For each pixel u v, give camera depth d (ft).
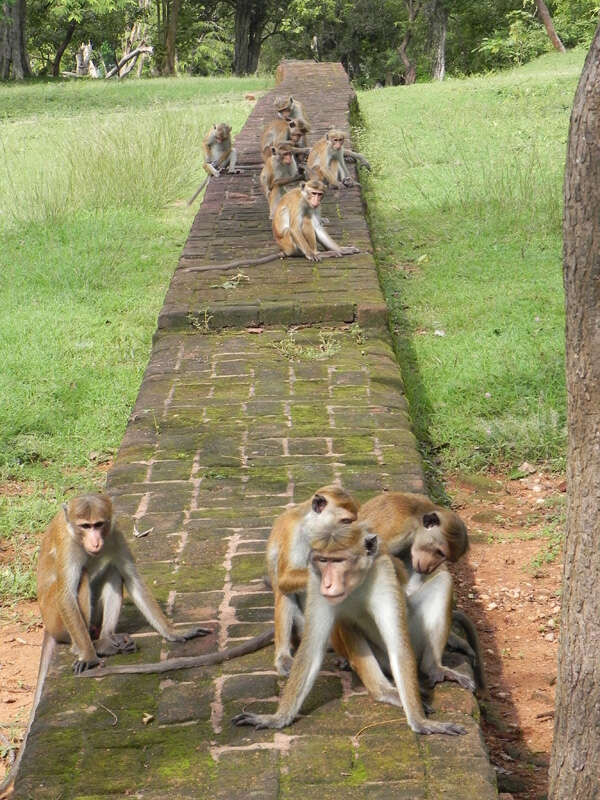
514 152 67.56
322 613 14.66
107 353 38.55
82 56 256.73
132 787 13.47
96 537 16.21
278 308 33.96
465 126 79.82
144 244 53.93
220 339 33.30
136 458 24.97
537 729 18.57
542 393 32.53
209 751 14.16
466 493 28.50
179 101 113.09
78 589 16.88
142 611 17.26
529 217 52.13
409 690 14.51
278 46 222.48
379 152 72.69
